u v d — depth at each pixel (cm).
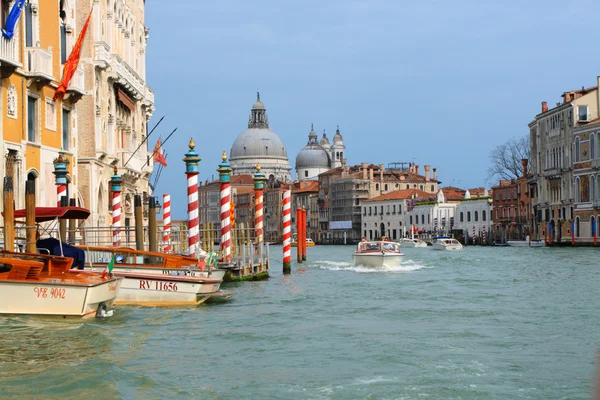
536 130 12156
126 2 5144
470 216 15225
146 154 5928
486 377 1709
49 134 3397
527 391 1595
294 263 7062
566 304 3056
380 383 1647
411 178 19488
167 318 2534
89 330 2091
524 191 13200
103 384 1548
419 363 1848
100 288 2275
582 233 10519
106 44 4228
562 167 11131
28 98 3225
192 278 2847
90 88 4069
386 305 3053
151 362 1827
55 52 3466
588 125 10375
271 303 3105
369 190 19112
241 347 2038
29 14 3241
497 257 7819
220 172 4266
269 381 1656
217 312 2752
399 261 5738
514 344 2105
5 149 2948
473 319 2620
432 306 3017
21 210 2527
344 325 2455
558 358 1914
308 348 2031
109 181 4500
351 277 4872
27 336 2005
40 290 2175
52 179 3416
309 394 1558
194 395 1534
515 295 3456
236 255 4769
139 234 3497
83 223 3903
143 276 2777
